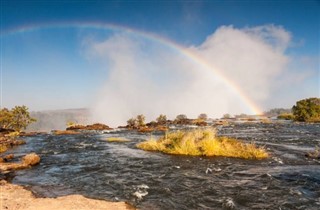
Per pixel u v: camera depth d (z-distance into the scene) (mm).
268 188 13547
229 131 48375
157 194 12844
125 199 12164
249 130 50125
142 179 15664
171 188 13750
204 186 14062
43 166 20016
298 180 14883
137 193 12938
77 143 34938
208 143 24250
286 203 11500
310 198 12078
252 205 11336
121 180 15516
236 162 20250
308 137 37375
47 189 13844
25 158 20562
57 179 16016
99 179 15844
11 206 10602
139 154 24828
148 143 28891
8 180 15922
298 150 25828
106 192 13242
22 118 59562
